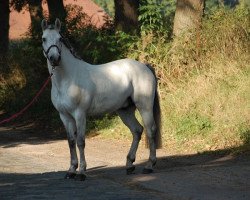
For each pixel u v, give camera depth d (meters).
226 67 17.22
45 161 13.91
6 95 25.89
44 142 17.41
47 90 22.83
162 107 16.53
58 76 10.74
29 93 24.23
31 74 25.02
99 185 10.00
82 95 10.84
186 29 18.70
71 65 10.80
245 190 9.29
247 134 13.96
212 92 16.33
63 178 10.92
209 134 14.83
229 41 17.95
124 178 10.63
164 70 18.08
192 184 9.78
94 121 18.34
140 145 15.25
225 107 15.59
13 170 12.63
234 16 18.50
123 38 19.41
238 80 16.56
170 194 9.10
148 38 18.78
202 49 18.16
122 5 21.45
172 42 18.70
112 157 13.94
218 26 18.31
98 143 16.12
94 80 11.05
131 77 11.54
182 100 16.55
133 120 11.84
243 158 12.69
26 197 8.93
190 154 13.74
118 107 11.47
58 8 24.23
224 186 9.60
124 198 8.78
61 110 10.95
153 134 11.62
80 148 10.79
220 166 11.62
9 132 20.28
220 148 13.91
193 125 15.32
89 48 20.19
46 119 21.70
